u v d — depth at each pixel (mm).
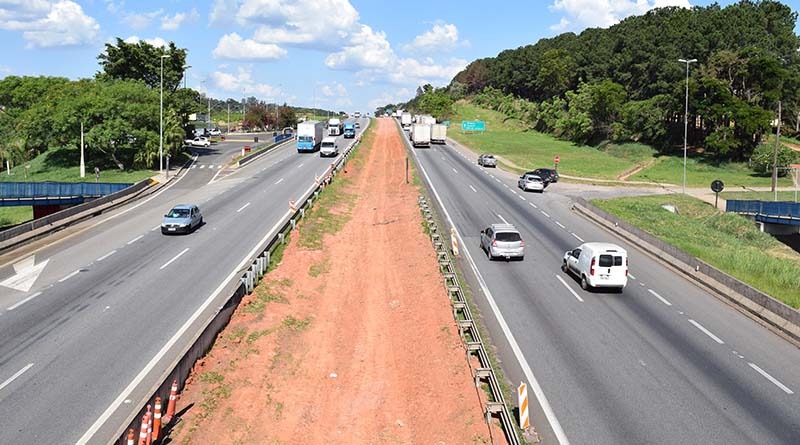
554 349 22797
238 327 24828
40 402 17750
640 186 73438
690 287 31688
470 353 21734
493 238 35312
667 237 46344
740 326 25906
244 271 31203
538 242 40719
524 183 63812
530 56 193250
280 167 75375
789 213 57125
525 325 25219
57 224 41469
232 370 21328
